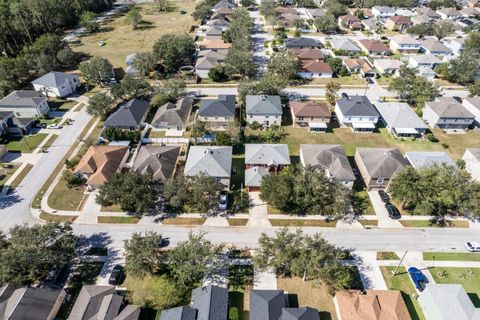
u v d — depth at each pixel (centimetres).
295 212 7544
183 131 10219
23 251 5678
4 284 5678
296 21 17725
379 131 10306
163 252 6638
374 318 5275
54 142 9756
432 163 8138
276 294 5594
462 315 5241
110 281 6056
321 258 5797
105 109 10762
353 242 6888
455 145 9756
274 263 5981
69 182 8150
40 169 8750
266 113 10200
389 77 13550
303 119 10331
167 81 11688
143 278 6119
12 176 8500
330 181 7631
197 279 6153
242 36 15462
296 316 5219
